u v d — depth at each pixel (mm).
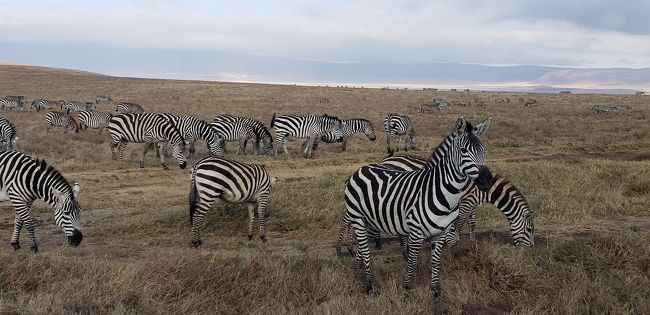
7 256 6629
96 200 12523
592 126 31281
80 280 6102
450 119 35969
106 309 5574
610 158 19984
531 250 7270
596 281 6293
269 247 8820
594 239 7656
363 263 6801
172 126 16703
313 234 9625
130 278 6066
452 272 6777
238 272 6430
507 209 7977
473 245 7199
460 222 8070
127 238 9359
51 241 9188
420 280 6660
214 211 10406
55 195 8094
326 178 13820
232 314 5789
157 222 10062
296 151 22125
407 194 6027
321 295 6223
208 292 6062
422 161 8375
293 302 6047
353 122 22797
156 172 16125
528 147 22984
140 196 13102
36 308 5270
